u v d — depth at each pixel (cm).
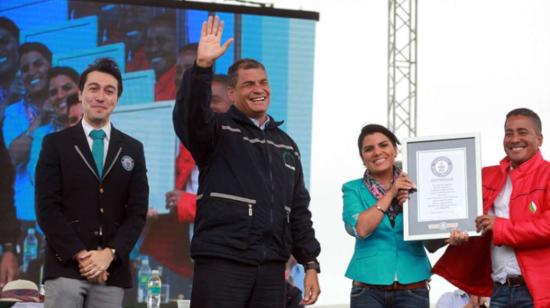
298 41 1195
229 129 521
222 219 506
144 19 1170
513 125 585
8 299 659
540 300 557
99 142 539
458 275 607
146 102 1163
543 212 570
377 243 591
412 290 584
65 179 525
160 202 1156
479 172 594
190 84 493
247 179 513
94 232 523
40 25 1148
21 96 1138
